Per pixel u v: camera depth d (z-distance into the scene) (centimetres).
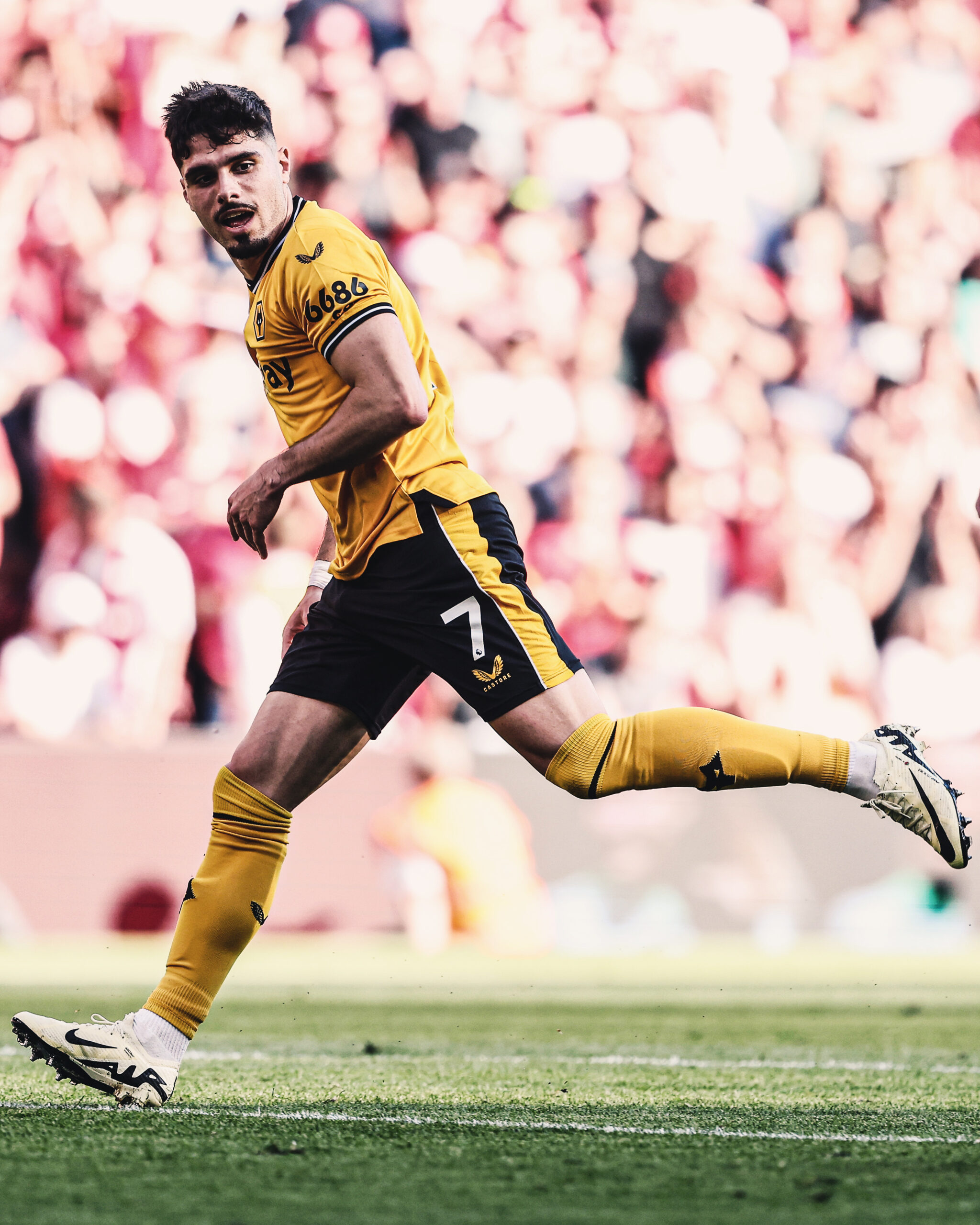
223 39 3412
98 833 2812
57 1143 773
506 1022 1709
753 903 2875
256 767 945
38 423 3200
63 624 3141
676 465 3456
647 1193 659
